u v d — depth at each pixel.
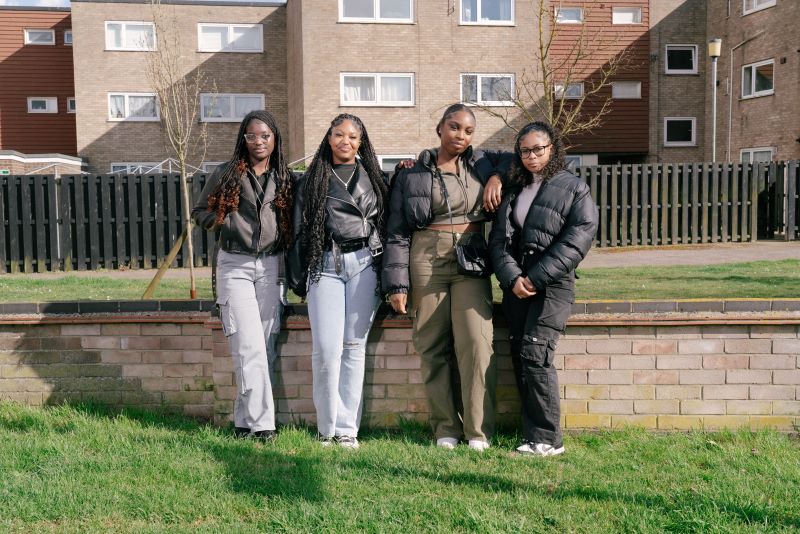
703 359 5.13
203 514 3.74
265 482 4.11
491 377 4.89
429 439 5.06
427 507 3.78
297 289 5.06
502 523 3.56
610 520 3.66
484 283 4.90
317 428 5.24
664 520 3.62
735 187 15.56
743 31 25.19
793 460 4.52
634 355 5.14
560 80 25.36
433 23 23.69
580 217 4.58
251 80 27.67
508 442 4.98
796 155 22.92
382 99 23.70
